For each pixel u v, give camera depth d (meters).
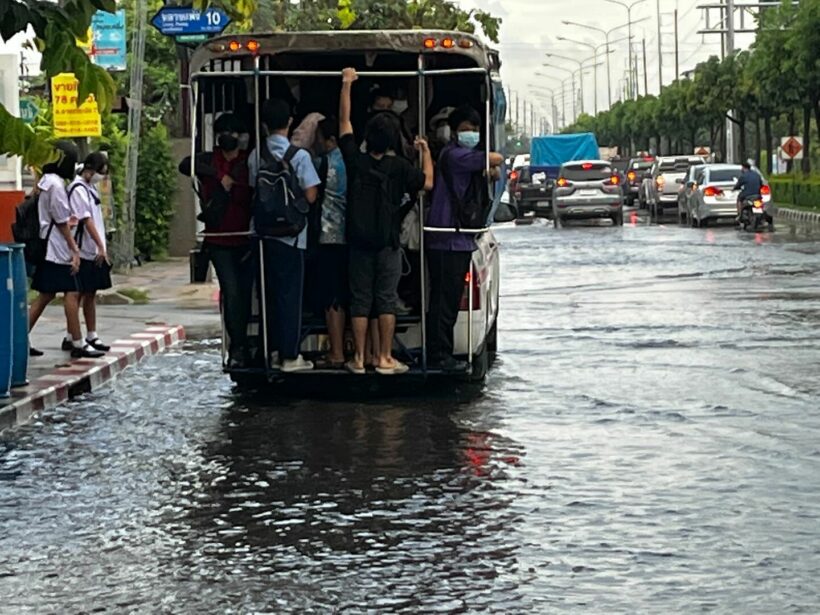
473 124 13.45
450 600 7.48
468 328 13.79
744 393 13.62
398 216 13.36
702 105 73.12
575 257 32.62
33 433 12.69
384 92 14.14
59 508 9.84
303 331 14.01
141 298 24.23
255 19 32.34
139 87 28.42
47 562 8.44
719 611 7.21
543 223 53.09
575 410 13.01
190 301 24.30
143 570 8.21
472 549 8.48
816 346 16.69
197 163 13.72
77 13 11.37
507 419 12.69
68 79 22.81
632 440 11.59
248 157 13.81
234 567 8.22
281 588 7.77
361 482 10.37
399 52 13.48
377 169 13.27
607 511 9.30
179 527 9.21
